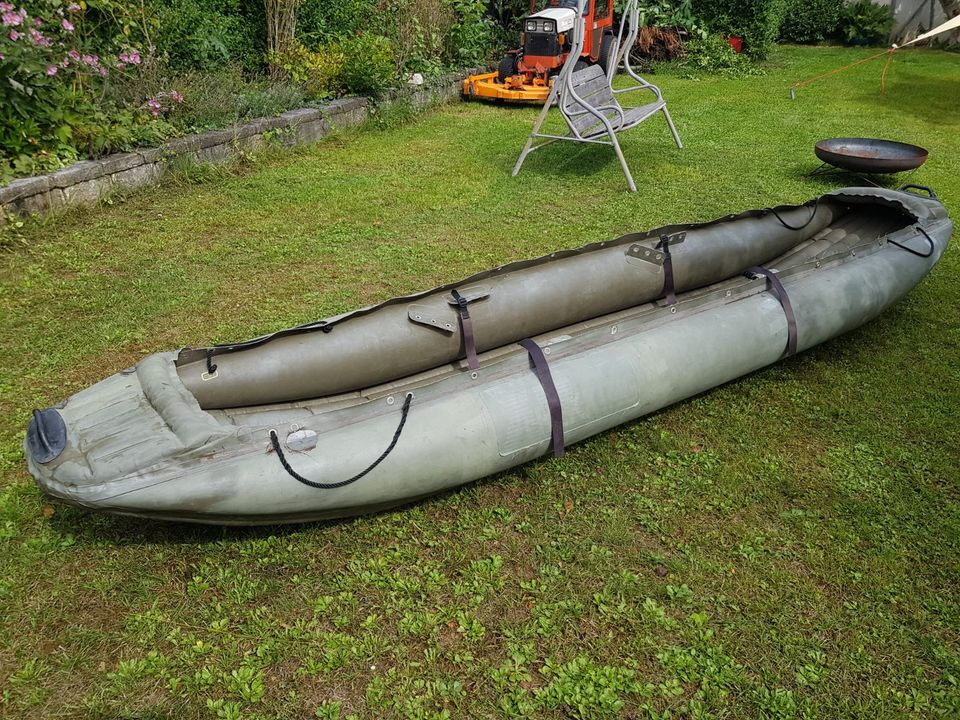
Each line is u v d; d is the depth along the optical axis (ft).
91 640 8.91
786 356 14.05
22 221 19.86
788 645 9.04
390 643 9.02
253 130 27.84
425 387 10.50
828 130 33.42
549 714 8.23
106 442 9.11
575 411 11.15
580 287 12.46
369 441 9.87
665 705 8.34
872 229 17.13
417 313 11.10
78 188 21.91
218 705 8.19
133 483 8.77
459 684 8.46
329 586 9.75
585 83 27.63
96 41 25.68
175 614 9.30
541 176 26.96
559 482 11.74
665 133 33.06
